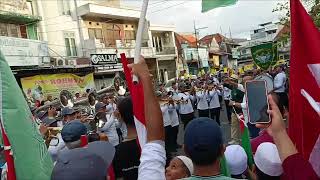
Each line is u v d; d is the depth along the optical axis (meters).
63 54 26.84
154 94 2.24
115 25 32.34
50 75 21.56
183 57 44.25
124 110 3.50
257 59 14.41
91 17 29.83
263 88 2.21
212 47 57.34
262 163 2.87
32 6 24.59
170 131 11.20
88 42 28.45
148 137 2.16
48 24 25.84
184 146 2.07
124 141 3.54
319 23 14.45
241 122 4.06
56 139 5.41
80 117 8.16
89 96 15.12
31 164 2.60
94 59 26.36
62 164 2.01
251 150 3.80
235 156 3.54
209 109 14.25
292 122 2.61
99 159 2.03
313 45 2.55
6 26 22.42
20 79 19.95
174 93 14.15
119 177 3.51
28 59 20.62
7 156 2.61
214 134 2.00
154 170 2.04
